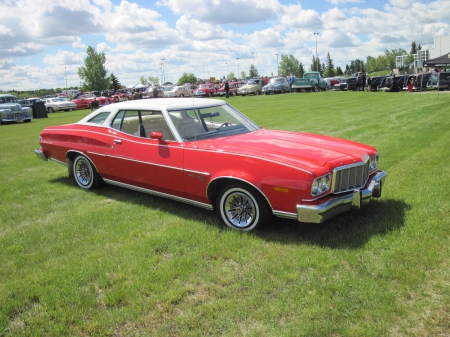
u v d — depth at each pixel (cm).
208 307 300
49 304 314
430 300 298
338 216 468
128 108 557
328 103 2086
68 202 573
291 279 336
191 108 529
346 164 414
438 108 1491
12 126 2045
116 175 567
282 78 3894
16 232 464
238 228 440
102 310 306
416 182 572
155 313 298
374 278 330
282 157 412
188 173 468
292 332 270
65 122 2112
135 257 386
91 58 8406
